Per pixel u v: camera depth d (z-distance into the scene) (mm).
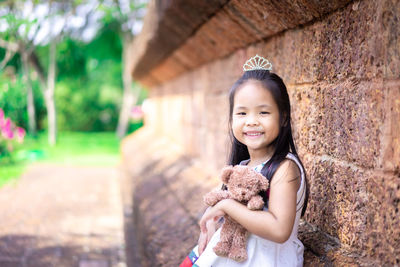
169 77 8211
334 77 1899
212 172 4664
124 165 10758
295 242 1815
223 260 1753
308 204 2145
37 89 21141
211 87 4742
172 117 8430
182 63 5867
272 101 1746
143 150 9672
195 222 3283
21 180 9680
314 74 2100
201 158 5348
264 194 1710
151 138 10992
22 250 4891
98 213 6750
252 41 3066
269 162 1742
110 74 25484
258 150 1853
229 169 1723
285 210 1616
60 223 6098
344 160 1807
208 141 4914
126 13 18781
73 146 17266
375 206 1575
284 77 2516
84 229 5824
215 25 3244
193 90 5883
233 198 1681
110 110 26344
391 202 1475
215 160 4551
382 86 1516
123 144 13781
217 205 1696
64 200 7680
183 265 1862
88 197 7973
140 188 5734
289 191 1647
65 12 17094
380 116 1532
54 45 17672
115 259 4695
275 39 2664
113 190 8703
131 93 20844
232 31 3100
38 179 9883
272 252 1710
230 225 1722
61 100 24750
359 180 1681
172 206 4031
